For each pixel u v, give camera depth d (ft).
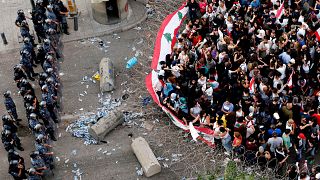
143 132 70.64
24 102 71.15
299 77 68.80
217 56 72.08
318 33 77.10
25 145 70.59
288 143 59.77
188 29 78.64
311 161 64.44
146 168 63.77
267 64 71.67
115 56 85.35
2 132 65.46
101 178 65.16
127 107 74.54
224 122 63.16
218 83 68.39
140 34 89.86
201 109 66.49
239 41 75.00
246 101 64.64
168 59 74.02
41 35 86.58
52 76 73.82
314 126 60.95
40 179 62.23
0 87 80.64
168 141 68.74
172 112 69.00
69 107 75.72
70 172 66.23
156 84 71.61
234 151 63.21
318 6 81.00
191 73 70.13
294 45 70.69
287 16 77.56
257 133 61.57
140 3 96.17
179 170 64.85
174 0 94.58
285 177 61.11
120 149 68.74
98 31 90.63
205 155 65.51
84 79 80.74
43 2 86.38
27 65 78.79
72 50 87.20
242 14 80.18
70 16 94.02
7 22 93.97
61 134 71.41
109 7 91.66
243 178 53.42
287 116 62.59
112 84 77.15
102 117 70.74
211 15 80.94
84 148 69.21
